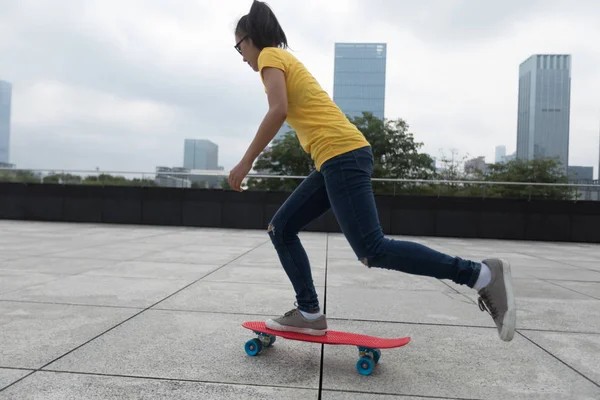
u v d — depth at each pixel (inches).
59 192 474.9
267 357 82.6
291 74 75.5
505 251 318.0
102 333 94.7
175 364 76.8
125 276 168.7
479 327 108.0
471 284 69.6
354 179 72.9
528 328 108.7
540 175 466.0
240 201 456.1
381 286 164.1
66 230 381.4
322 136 74.1
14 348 83.7
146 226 457.1
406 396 65.2
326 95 78.3
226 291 144.5
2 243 276.1
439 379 72.9
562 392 68.1
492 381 72.4
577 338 100.0
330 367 78.1
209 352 84.1
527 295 153.0
